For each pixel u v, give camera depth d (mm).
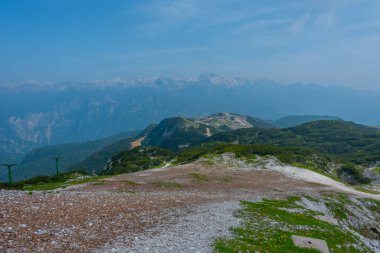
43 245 16562
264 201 42000
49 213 22266
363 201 59562
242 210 32406
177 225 23812
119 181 51219
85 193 33344
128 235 20125
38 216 21250
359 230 48688
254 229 25547
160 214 26703
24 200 25000
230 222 26719
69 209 24062
